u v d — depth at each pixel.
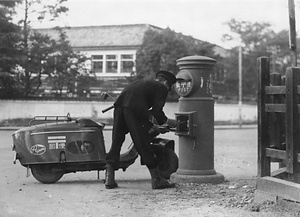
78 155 8.13
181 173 8.33
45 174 8.30
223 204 6.46
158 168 8.55
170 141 8.50
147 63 36.62
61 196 7.11
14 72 33.56
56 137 8.10
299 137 5.99
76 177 9.19
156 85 7.63
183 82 8.30
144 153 7.54
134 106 7.48
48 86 36.75
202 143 8.29
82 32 51.44
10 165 11.00
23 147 8.07
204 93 8.32
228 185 8.09
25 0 34.59
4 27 31.50
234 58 50.44
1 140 19.59
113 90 37.50
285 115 6.49
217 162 12.34
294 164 5.94
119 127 7.74
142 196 7.08
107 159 7.87
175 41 36.91
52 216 5.90
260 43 52.12
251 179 8.94
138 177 9.37
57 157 8.08
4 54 31.62
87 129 8.20
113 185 7.80
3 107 32.38
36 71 34.47
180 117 8.27
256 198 6.38
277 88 6.22
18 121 32.62
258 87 6.46
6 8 32.00
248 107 45.66
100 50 48.06
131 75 37.53
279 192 6.06
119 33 50.03
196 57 8.30
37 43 35.00
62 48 36.12
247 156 14.02
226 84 49.50
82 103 34.28
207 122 8.31
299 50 42.25
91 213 6.03
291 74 5.95
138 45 46.44
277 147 6.68
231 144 19.09
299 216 5.62
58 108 33.72
